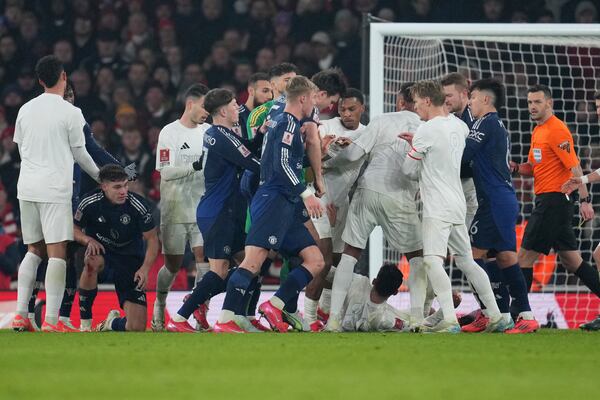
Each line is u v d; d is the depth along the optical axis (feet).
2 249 153.07
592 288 106.52
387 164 93.81
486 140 89.10
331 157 95.20
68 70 192.54
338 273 93.91
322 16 193.16
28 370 53.47
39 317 107.55
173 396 42.96
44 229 91.09
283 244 87.40
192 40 193.57
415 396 42.96
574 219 147.84
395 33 112.16
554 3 192.24
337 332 90.89
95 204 94.94
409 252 94.84
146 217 95.91
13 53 194.39
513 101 168.14
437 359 59.72
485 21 190.29
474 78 169.78
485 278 88.99
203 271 104.06
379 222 94.32
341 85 95.61
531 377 50.98
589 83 167.73
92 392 44.24
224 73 186.19
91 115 183.73
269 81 101.50
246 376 50.62
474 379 49.78
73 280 100.53
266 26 193.57
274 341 74.23
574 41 117.29
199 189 102.73
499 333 88.33
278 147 82.74
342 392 44.27
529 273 106.83
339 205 97.76
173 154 102.99
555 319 120.47
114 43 192.75
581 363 58.44
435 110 87.76
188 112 103.55
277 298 87.04
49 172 90.53
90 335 83.51
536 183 105.40
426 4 190.90
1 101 188.65
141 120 180.65
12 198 170.40
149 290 143.43
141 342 73.15
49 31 195.11
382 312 95.86
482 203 89.86
